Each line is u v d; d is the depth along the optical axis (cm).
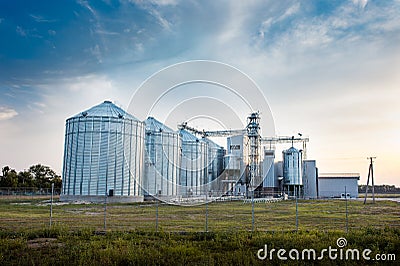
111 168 4681
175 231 1873
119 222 2364
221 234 1691
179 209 3550
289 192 7519
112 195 4616
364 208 3984
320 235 1684
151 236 1692
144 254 1251
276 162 8138
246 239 1563
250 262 1212
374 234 1681
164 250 1331
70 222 2350
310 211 3444
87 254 1244
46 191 7925
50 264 1165
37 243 1539
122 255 1220
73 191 4675
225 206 4094
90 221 2416
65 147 4953
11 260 1210
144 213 3075
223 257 1248
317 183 8000
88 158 4688
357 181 8125
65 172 4850
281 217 2792
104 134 4722
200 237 1681
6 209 3416
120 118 4809
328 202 5375
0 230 1786
